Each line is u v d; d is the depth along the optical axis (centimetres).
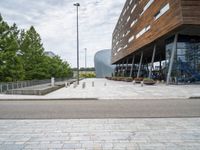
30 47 3938
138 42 4816
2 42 2717
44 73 4088
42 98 1733
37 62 4016
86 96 1845
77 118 899
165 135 633
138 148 523
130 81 5353
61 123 804
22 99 1717
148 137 614
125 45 6431
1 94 2158
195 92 2109
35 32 4066
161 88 2725
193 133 652
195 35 3559
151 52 5544
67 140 595
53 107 1243
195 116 917
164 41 3941
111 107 1218
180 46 3497
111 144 556
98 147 534
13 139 608
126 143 563
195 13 2778
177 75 3469
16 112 1071
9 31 2886
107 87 3130
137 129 705
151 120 839
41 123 807
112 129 709
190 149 512
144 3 4316
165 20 3259
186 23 2741
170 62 3375
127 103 1405
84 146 543
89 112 1051
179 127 725
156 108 1161
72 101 1572
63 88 3053
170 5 3072
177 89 2523
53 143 570
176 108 1155
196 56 3553
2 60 2680
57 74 6209
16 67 2822
